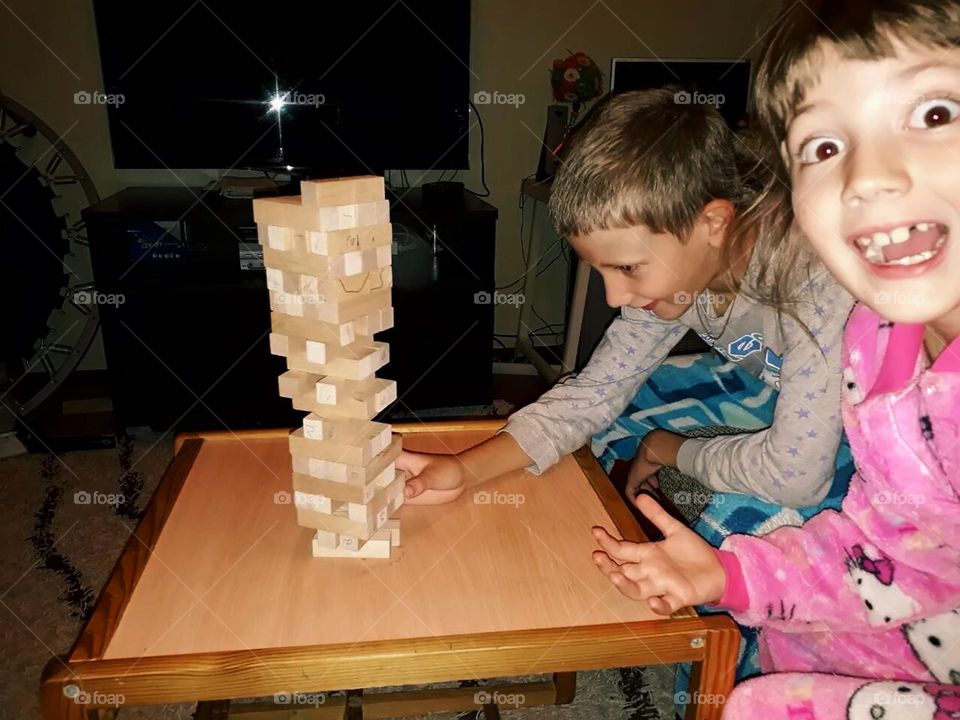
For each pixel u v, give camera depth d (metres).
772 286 0.83
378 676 0.62
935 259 0.54
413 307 2.00
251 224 1.88
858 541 0.74
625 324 1.05
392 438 0.79
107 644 0.63
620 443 1.25
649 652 0.65
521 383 2.35
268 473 0.93
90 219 1.77
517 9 2.26
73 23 2.07
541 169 2.23
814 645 0.76
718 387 1.23
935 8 0.49
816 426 0.82
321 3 2.00
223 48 1.99
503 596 0.69
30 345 2.03
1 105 1.83
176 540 0.78
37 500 1.62
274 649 0.62
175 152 2.06
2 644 1.20
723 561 0.71
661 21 2.34
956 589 0.70
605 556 0.70
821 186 0.56
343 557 0.76
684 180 0.77
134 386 1.90
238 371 1.94
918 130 0.51
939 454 0.67
